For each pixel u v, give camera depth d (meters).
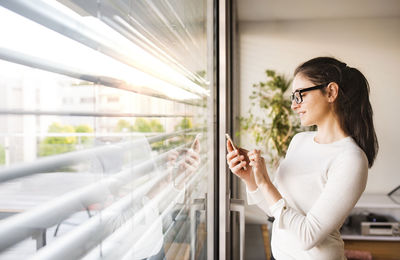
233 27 3.03
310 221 1.03
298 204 1.19
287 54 4.01
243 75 4.07
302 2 3.36
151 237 0.48
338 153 1.13
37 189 0.20
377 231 3.37
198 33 0.95
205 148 1.12
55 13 0.22
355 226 3.60
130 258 0.38
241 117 3.99
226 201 1.31
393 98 3.86
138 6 0.43
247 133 4.03
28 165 0.19
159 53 0.54
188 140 0.81
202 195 1.04
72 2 0.25
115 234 0.33
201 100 1.02
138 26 0.43
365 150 1.19
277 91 3.97
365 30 3.88
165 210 0.58
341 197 1.01
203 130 1.06
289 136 3.78
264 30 4.04
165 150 0.58
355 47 3.90
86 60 0.27
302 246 1.04
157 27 0.53
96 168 0.29
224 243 1.27
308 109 1.19
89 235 0.27
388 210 3.64
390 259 3.15
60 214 0.22
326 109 1.18
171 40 0.63
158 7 0.53
